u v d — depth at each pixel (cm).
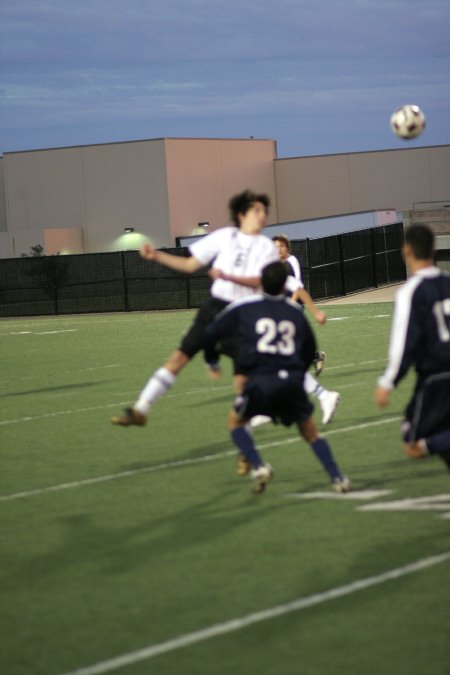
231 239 2641
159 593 1745
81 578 1852
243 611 1633
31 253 18250
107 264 11138
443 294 1861
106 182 18538
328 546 1953
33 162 18912
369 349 5525
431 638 1482
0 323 9919
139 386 4591
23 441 3316
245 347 2219
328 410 3047
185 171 18500
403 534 2005
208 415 3638
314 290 10188
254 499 2366
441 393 1858
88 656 1488
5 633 1599
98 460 2936
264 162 19850
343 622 1561
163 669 1426
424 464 2644
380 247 11475
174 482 2597
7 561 1980
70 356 6134
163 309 10838
